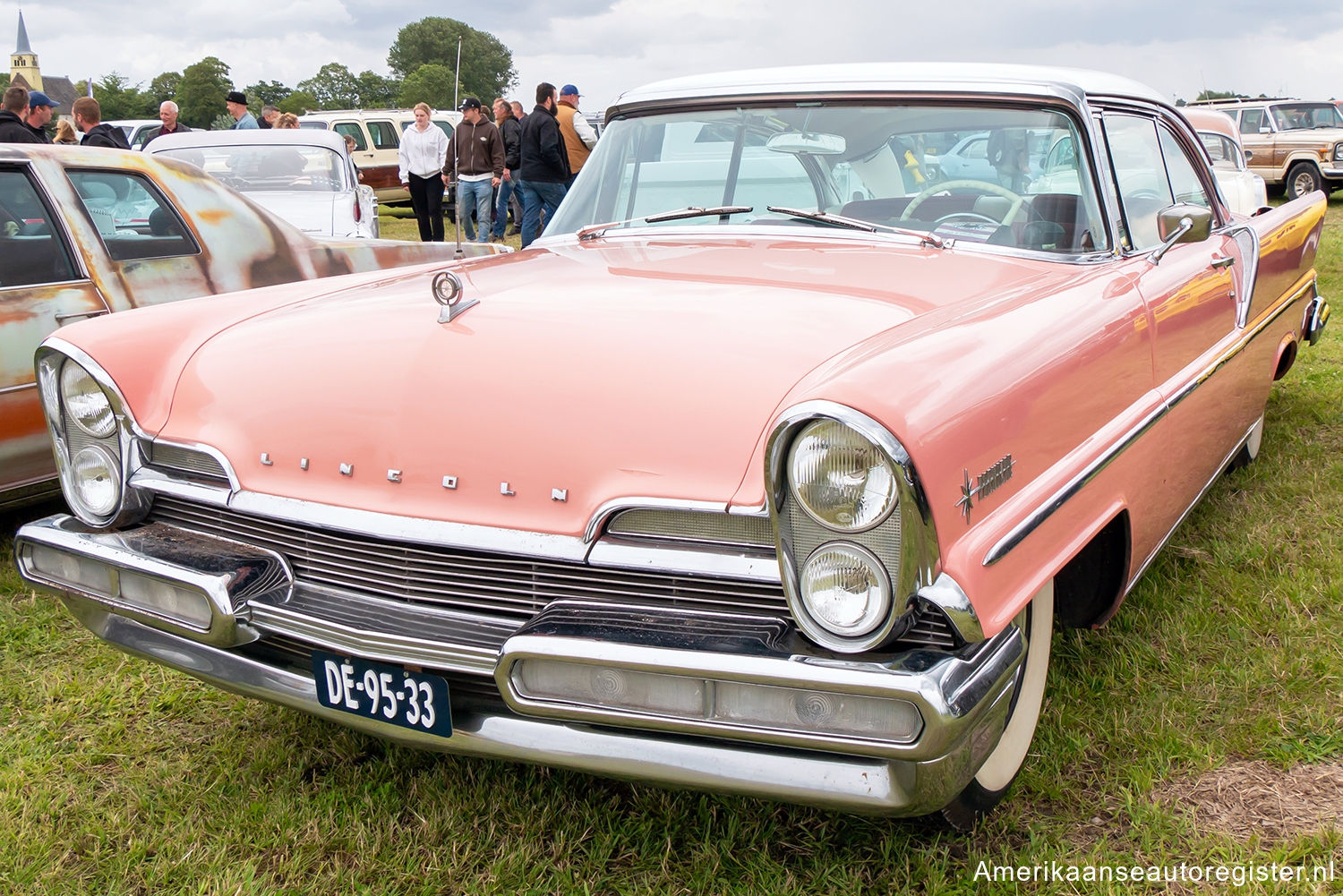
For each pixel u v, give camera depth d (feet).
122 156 14.17
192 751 8.81
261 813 7.84
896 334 6.32
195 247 14.57
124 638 7.87
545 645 5.78
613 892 6.97
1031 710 7.79
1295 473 14.28
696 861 7.11
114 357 7.81
